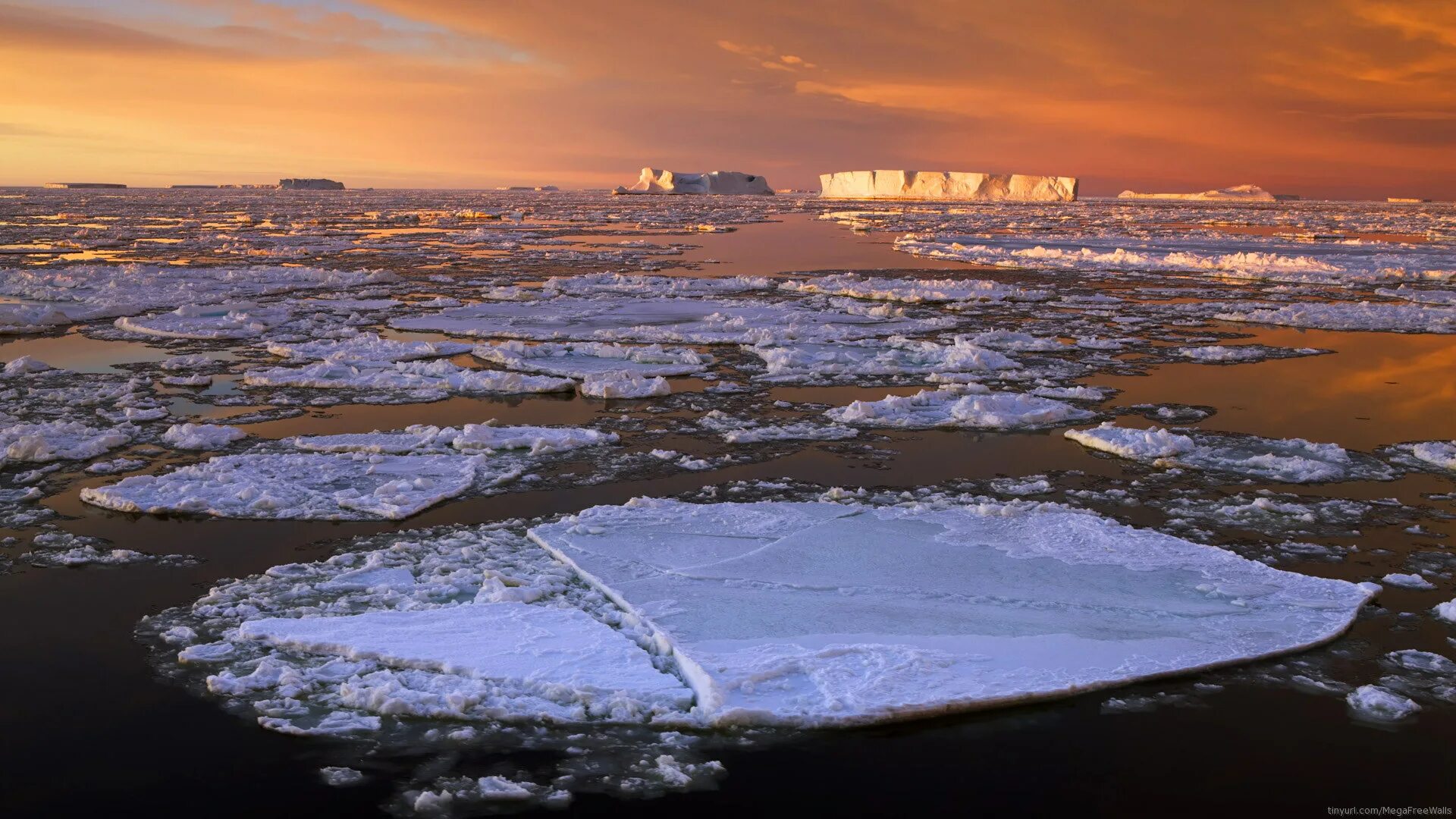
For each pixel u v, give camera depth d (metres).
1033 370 12.68
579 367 12.48
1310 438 9.40
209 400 10.77
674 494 7.54
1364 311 18.19
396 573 5.87
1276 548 6.51
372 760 4.09
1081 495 7.59
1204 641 5.04
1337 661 4.94
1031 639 5.00
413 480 7.69
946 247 33.88
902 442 9.12
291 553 6.30
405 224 54.81
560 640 4.94
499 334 15.23
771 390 11.51
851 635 5.01
